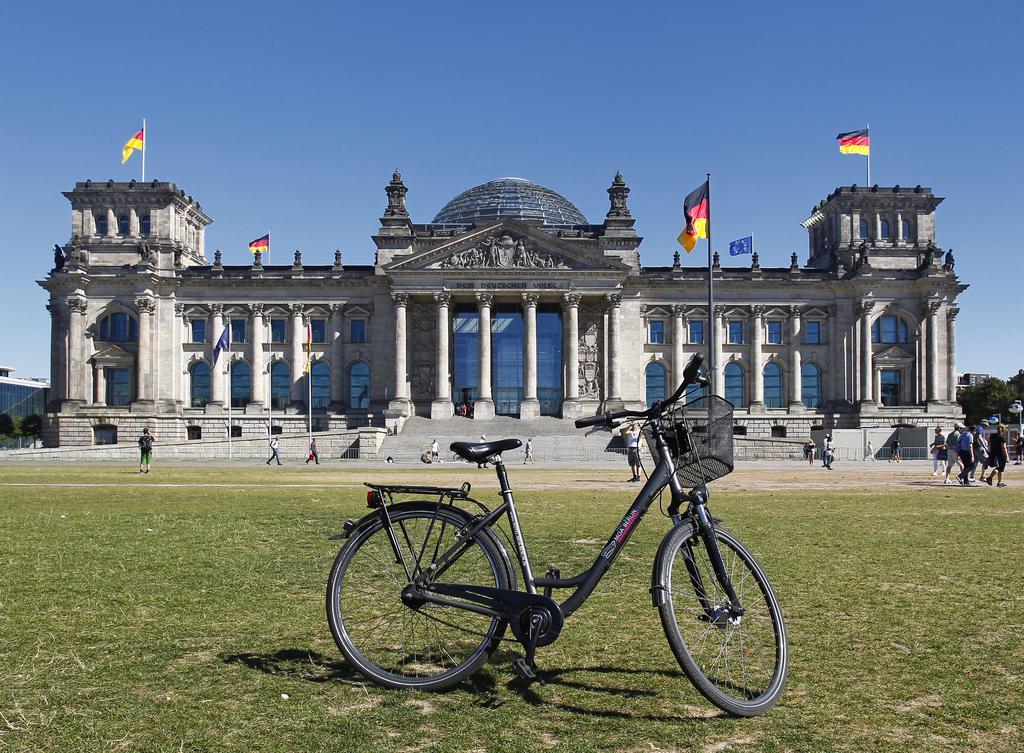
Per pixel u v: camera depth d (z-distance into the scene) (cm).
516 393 13338
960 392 19000
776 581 1689
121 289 13325
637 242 13475
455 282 12725
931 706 998
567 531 2475
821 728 932
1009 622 1367
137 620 1377
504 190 15838
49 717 951
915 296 13550
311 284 13488
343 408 13512
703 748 878
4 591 1583
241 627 1337
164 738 896
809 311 13700
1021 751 871
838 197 13862
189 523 2627
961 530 2477
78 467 7694
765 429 13500
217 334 13488
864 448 10894
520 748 874
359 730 922
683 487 1116
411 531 1118
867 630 1321
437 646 1177
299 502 3466
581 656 1194
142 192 13625
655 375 13762
